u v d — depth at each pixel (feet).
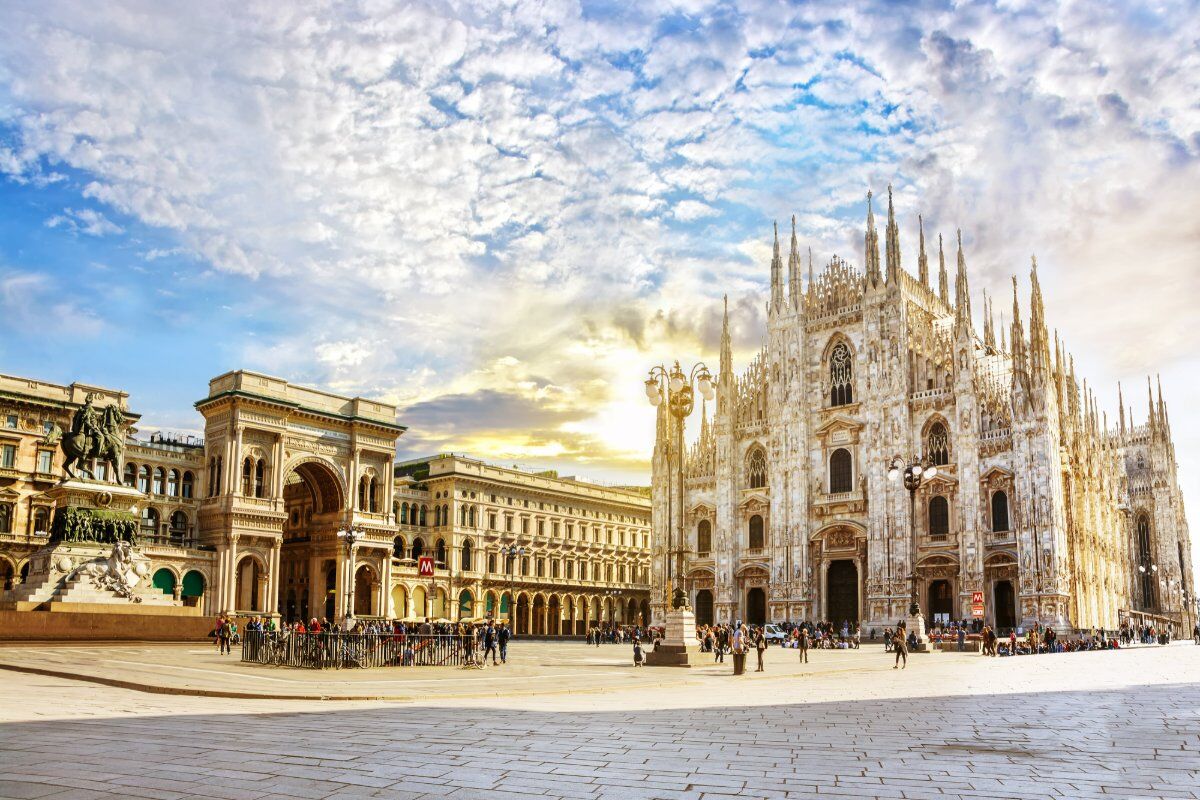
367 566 353.72
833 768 45.50
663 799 37.86
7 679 107.96
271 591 319.27
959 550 305.73
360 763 45.93
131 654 161.68
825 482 343.67
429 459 444.55
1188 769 45.44
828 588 339.98
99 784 39.83
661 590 380.17
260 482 326.85
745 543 362.53
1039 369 299.58
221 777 41.73
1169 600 500.33
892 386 329.31
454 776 42.57
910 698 90.02
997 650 226.38
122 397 317.83
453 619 395.96
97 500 214.48
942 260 383.45
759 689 104.27
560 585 447.83
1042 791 39.63
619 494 492.54
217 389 331.57
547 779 42.01
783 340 361.10
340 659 130.31
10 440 284.82
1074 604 309.42
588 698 89.10
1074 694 95.40
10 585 276.00
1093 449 376.07
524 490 441.27
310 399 345.51
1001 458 303.48
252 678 106.73
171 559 297.53
